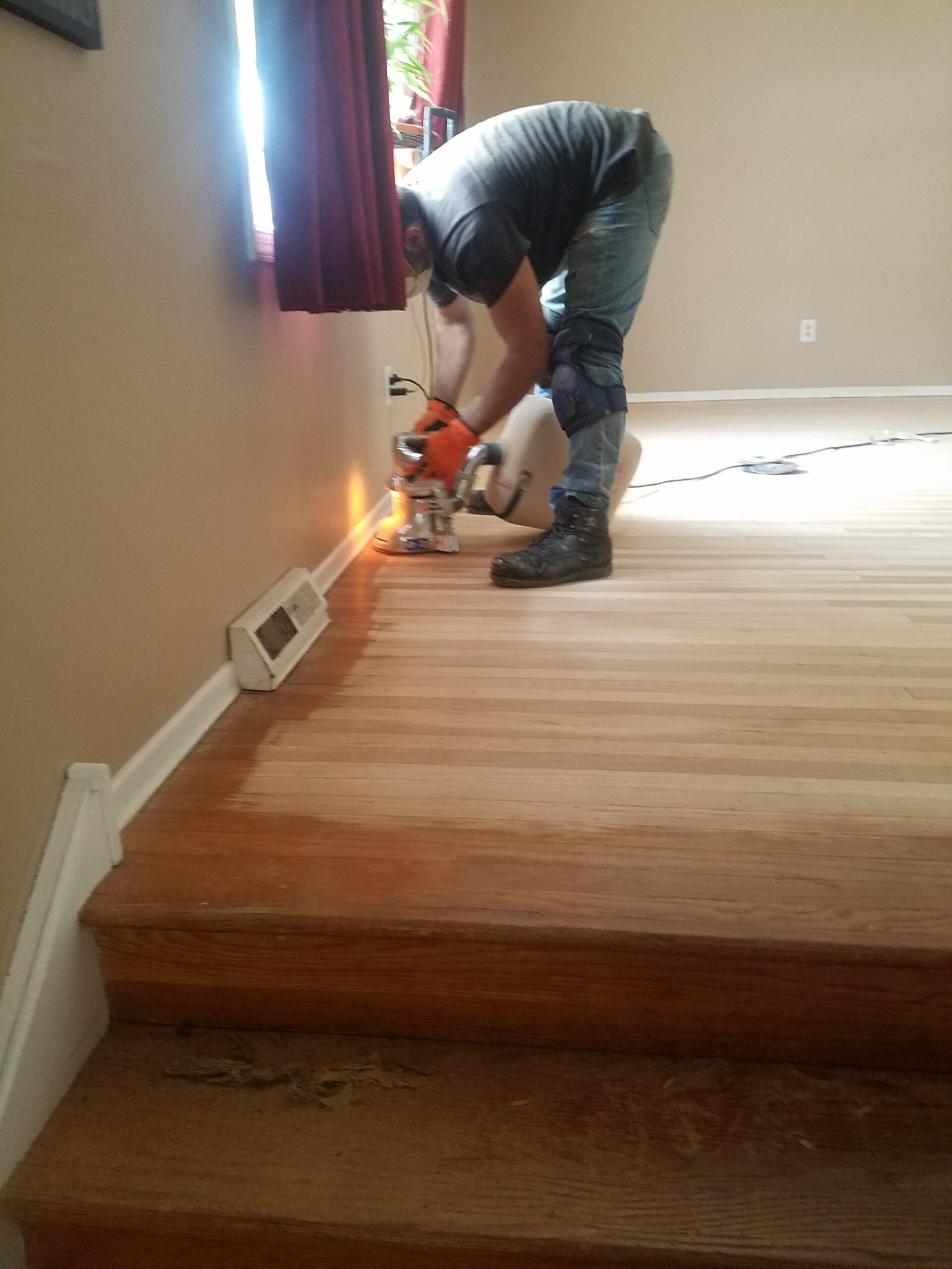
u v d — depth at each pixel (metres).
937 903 0.87
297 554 1.75
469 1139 0.81
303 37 1.34
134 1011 0.95
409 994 0.91
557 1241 0.73
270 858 0.97
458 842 0.99
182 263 1.20
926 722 1.25
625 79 4.69
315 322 1.85
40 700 0.87
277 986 0.92
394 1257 0.77
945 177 4.70
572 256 1.84
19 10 0.80
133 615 1.07
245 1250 0.78
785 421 4.16
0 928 0.80
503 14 4.63
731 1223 0.73
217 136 1.31
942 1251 0.71
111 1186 0.77
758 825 1.01
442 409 2.30
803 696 1.35
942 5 4.44
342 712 1.34
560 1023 0.90
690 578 1.94
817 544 2.18
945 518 2.40
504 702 1.36
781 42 4.58
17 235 0.82
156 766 1.12
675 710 1.31
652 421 4.28
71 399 0.92
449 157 1.79
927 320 4.93
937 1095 0.85
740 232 4.89
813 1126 0.82
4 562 0.81
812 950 0.83
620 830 1.00
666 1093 0.86
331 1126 0.82
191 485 1.24
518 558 1.92
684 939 0.83
